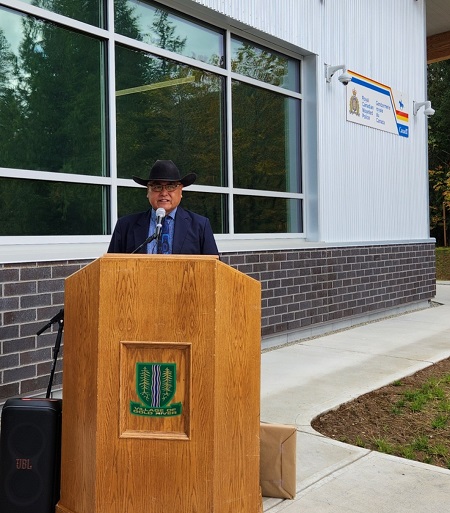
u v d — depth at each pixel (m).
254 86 7.74
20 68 5.11
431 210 28.42
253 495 2.75
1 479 2.75
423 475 3.61
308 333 8.11
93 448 2.51
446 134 27.72
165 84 6.50
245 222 7.57
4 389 4.61
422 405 5.02
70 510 2.66
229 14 7.00
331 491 3.38
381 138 9.91
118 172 5.95
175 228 3.36
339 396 5.14
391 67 10.19
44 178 5.25
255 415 2.76
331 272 8.48
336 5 8.84
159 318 2.47
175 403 2.49
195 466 2.47
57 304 4.97
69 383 2.70
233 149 7.39
